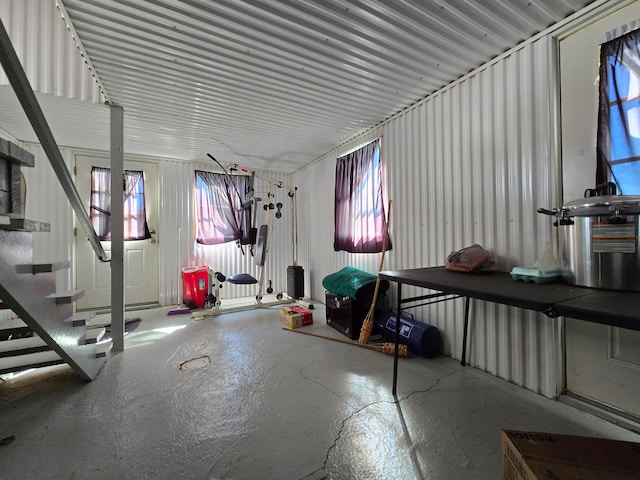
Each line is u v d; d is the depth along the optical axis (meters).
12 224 1.16
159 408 1.74
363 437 1.48
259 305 4.30
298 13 1.73
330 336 3.03
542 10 1.72
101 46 1.98
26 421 1.62
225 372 2.21
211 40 1.94
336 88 2.60
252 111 3.04
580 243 1.37
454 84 2.47
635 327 0.85
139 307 4.27
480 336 2.26
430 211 2.71
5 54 1.05
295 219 5.48
